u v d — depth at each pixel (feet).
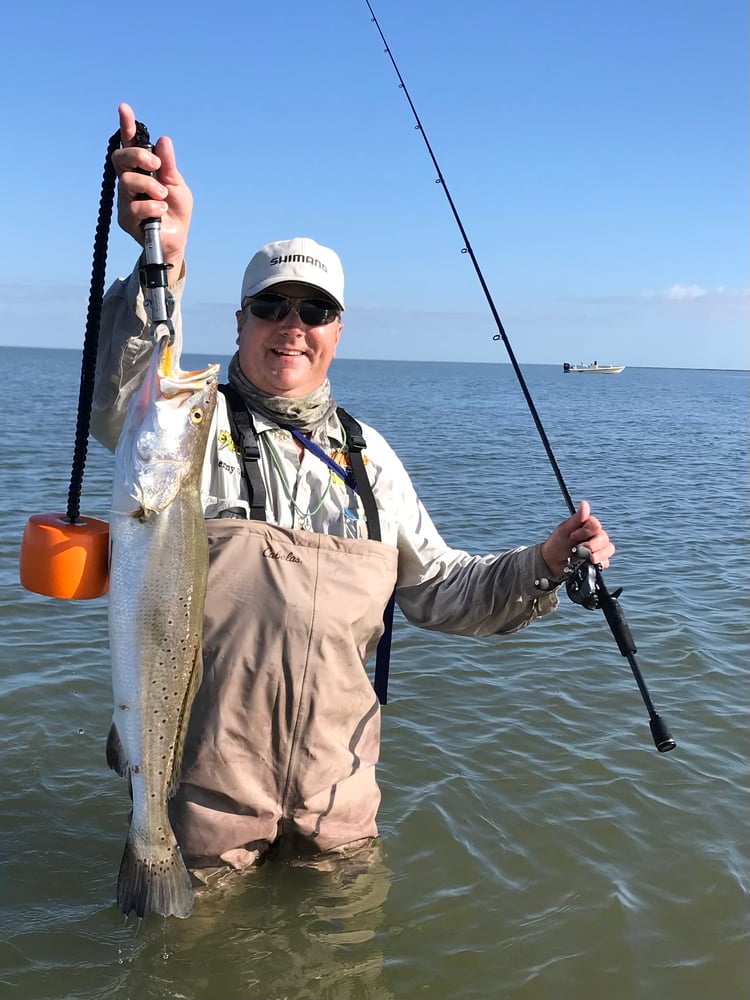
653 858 13.89
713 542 38.75
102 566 10.03
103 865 13.34
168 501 9.53
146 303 9.77
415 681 20.70
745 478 64.90
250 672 10.97
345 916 11.98
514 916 12.30
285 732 11.21
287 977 10.85
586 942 11.84
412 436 89.92
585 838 14.35
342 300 12.10
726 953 11.77
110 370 10.60
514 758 17.06
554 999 10.81
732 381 598.75
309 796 11.48
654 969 11.42
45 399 125.70
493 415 134.31
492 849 13.92
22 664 20.36
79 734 17.40
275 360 11.60
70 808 14.96
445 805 15.19
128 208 9.53
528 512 44.98
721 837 14.55
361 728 11.91
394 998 10.67
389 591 11.80
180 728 10.02
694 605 27.86
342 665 11.33
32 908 12.09
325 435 12.12
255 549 11.05
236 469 11.44
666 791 15.99
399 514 12.57
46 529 9.90
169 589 9.64
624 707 19.67
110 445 11.41
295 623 10.94
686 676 21.58
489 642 23.52
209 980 10.73
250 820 11.31
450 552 13.14
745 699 20.30
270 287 11.45
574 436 101.19
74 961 10.97
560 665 22.03
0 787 15.42
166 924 11.55
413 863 13.42
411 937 11.73
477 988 10.91
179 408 9.51
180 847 11.28
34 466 53.06
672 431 116.98
